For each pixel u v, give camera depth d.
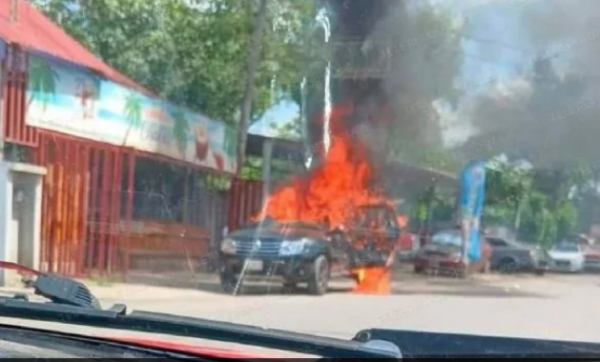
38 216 10.65
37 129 10.84
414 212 10.32
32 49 10.66
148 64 11.76
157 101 11.70
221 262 9.68
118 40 11.68
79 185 11.09
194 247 10.61
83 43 11.59
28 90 10.70
